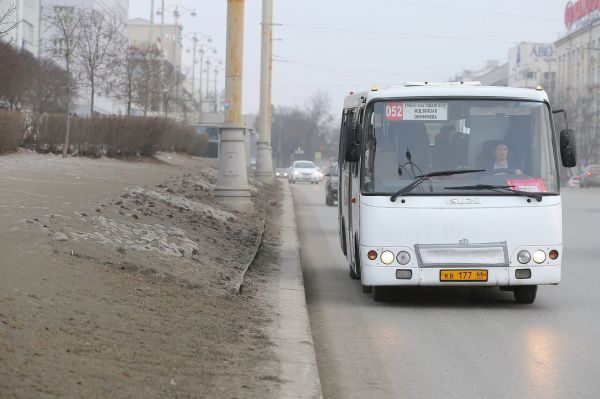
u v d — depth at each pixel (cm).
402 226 1539
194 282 1456
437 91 1576
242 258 1961
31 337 880
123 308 1127
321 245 2805
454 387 1017
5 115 3506
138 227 1809
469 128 1567
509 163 1559
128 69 6053
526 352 1209
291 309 1436
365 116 1579
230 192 3055
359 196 1587
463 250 1532
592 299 1684
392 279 1540
